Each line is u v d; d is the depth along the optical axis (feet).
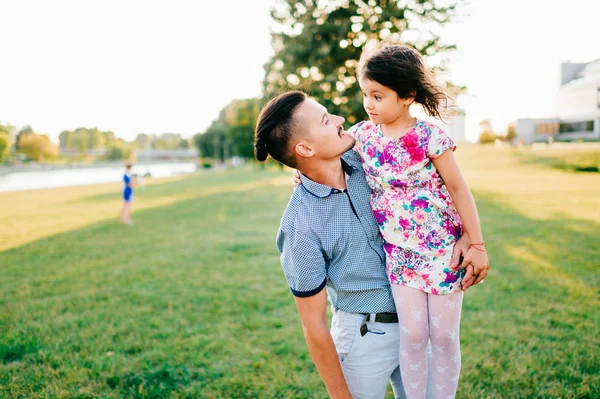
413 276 5.09
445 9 30.58
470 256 4.95
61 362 10.58
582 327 11.51
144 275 18.49
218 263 20.11
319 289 4.77
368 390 5.40
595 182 50.67
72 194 70.18
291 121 4.85
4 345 11.42
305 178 5.19
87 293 16.25
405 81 4.76
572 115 137.90
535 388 8.63
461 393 8.58
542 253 19.34
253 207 42.55
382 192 5.24
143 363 10.41
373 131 5.39
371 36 32.50
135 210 43.98
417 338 5.07
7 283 18.11
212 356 10.73
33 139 263.29
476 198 39.96
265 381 9.50
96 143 353.10
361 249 5.07
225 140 272.92
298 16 36.83
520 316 12.39
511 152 94.27
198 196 57.62
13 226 35.27
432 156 4.92
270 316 13.39
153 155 409.90
